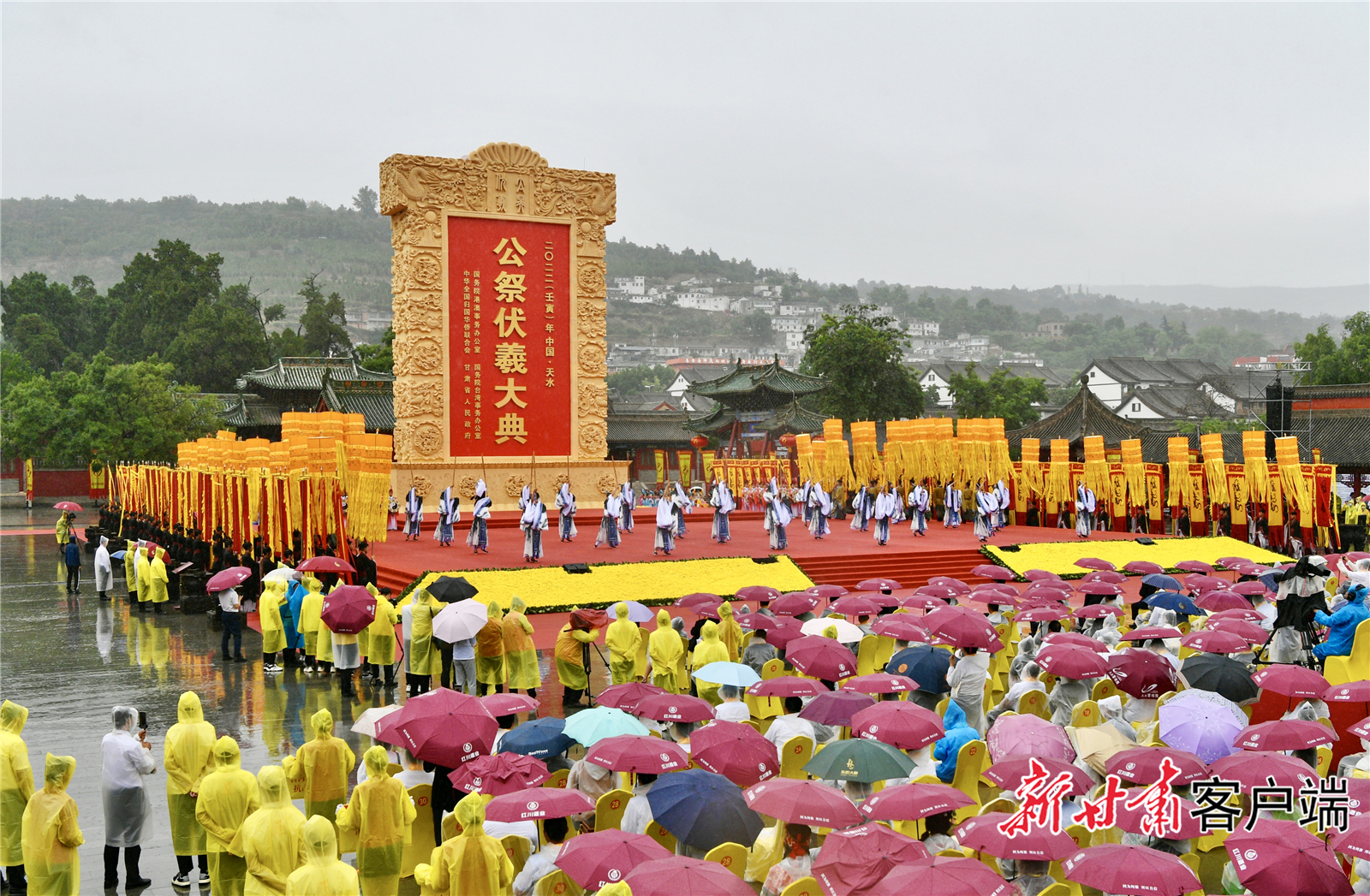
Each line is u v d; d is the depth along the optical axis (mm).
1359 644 16953
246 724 19469
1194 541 41906
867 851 8312
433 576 30391
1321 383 86438
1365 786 10031
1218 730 11547
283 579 24109
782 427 86250
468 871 8781
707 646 17031
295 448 32656
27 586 40375
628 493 40438
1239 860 8422
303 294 149000
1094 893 10570
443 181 43406
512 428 44656
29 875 10977
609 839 8617
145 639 28688
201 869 12938
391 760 13891
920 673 15188
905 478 51938
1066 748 11203
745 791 9852
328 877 8586
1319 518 44156
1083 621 22516
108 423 90250
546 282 45031
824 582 35750
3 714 11898
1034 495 52375
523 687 20141
